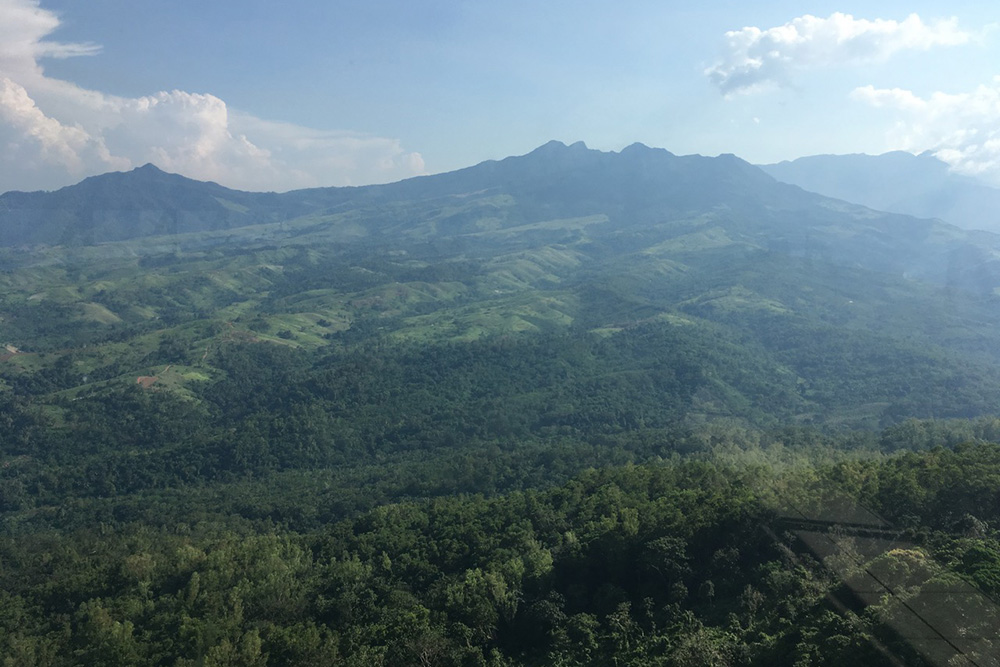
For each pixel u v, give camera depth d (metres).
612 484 82.25
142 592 74.75
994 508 55.62
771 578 51.78
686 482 79.38
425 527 82.81
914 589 40.19
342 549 80.75
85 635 66.62
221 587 73.06
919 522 54.97
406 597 65.38
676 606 54.38
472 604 59.09
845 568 47.84
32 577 90.31
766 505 59.59
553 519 74.25
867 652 36.44
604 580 62.16
